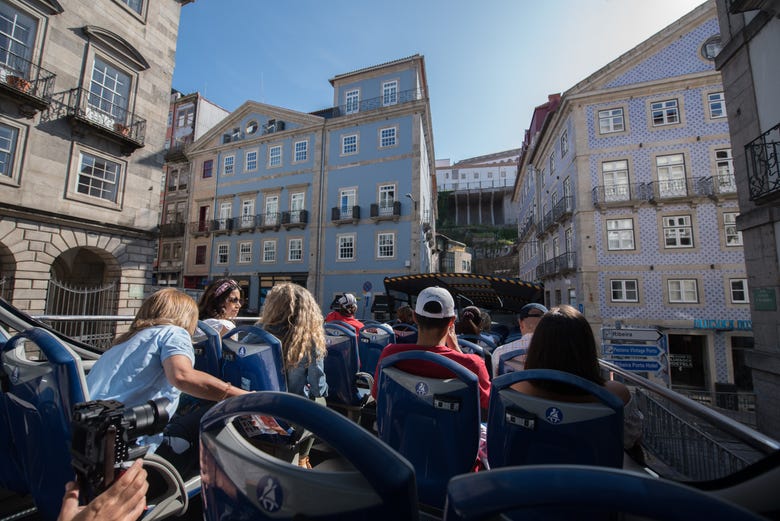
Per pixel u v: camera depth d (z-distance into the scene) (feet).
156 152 50.47
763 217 21.57
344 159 84.12
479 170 253.65
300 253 84.84
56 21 39.60
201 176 101.76
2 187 35.81
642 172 62.28
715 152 59.11
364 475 2.32
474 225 225.35
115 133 43.73
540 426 5.00
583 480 1.89
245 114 99.09
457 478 2.23
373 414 11.78
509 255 161.99
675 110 61.98
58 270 50.70
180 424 7.13
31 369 4.98
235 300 12.12
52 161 39.45
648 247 60.59
